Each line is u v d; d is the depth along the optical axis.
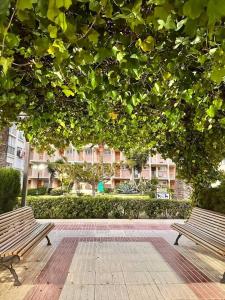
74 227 9.87
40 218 12.29
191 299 3.99
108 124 6.52
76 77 3.52
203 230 6.50
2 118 5.58
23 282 4.57
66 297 4.02
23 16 1.67
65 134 6.72
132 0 1.96
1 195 7.96
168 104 4.59
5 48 2.13
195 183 8.76
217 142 7.04
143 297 4.04
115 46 2.65
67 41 2.33
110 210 12.63
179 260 5.87
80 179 18.69
